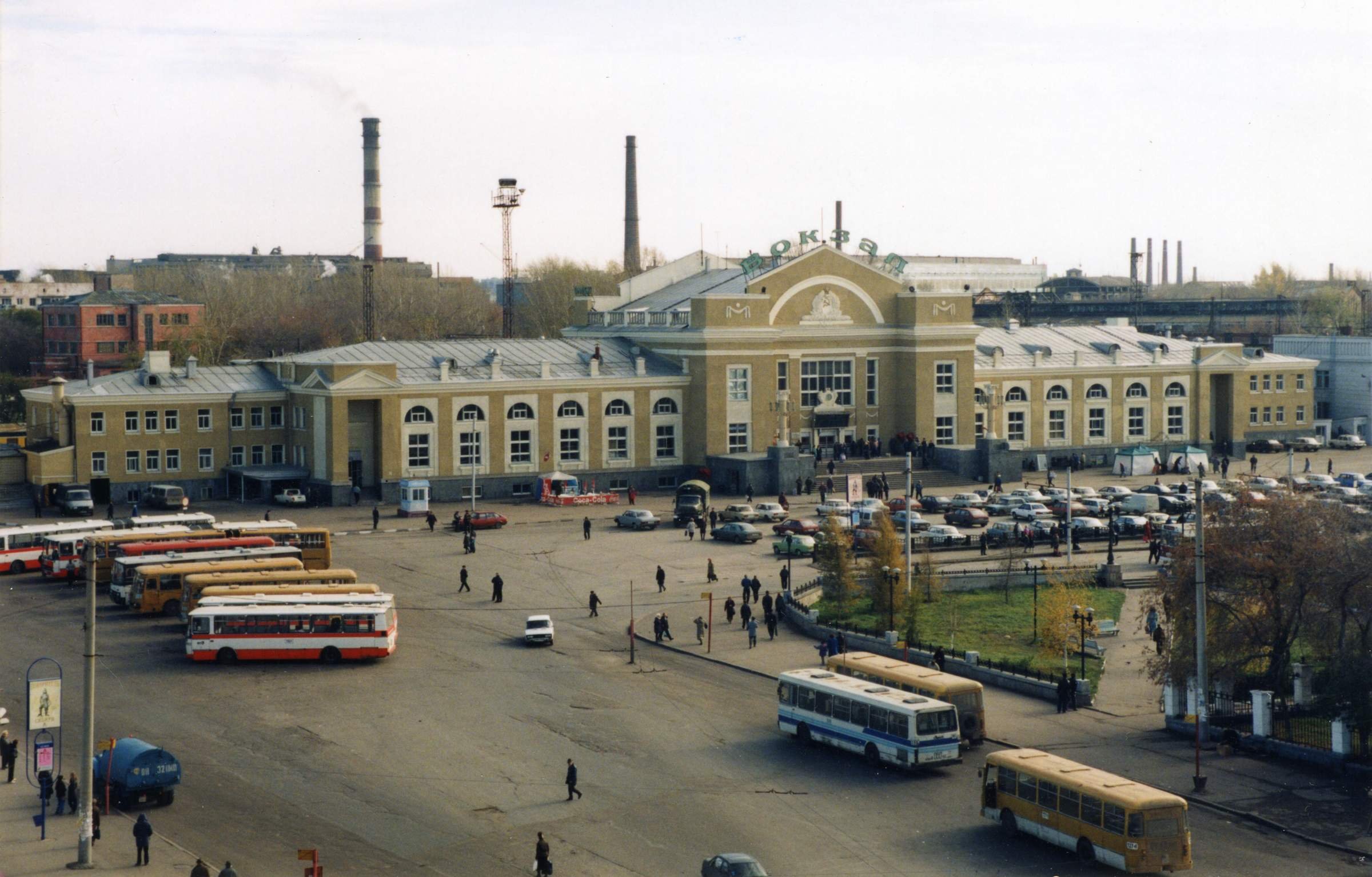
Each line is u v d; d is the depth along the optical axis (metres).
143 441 131.38
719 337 143.12
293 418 136.38
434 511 128.75
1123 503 125.94
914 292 152.25
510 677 78.19
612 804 60.19
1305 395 172.00
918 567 94.12
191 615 79.81
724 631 89.31
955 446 153.75
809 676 68.88
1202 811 58.69
